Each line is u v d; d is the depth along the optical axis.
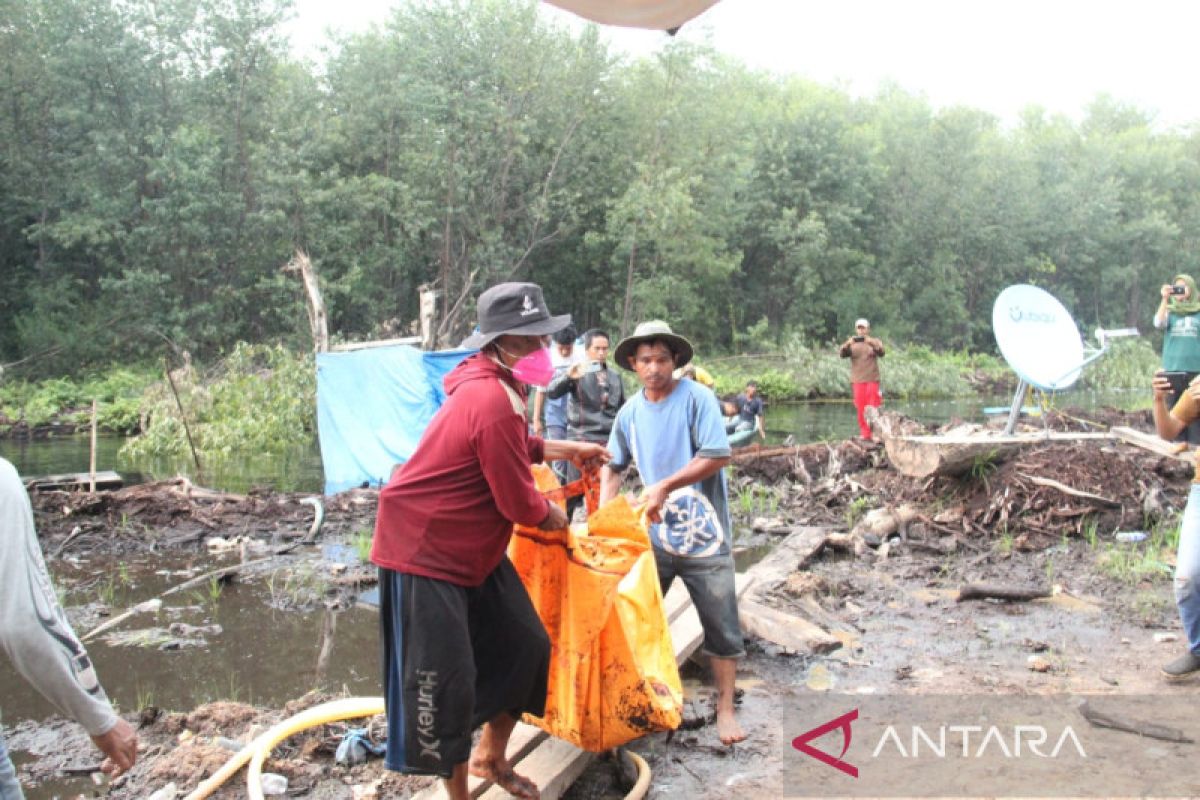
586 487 3.85
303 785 3.80
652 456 4.28
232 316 30.52
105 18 29.19
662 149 35.25
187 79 30.48
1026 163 53.41
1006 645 5.62
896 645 5.64
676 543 4.23
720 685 4.34
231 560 8.25
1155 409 4.98
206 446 16.55
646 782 3.76
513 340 3.20
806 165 42.69
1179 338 9.75
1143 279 58.03
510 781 3.41
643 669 3.60
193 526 9.45
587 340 7.18
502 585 3.28
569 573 3.47
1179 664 4.95
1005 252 51.47
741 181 36.88
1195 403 4.84
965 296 51.88
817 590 6.75
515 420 3.08
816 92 46.84
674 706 3.53
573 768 3.69
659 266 36.91
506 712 3.31
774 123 42.78
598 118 35.03
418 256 33.78
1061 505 8.52
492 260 32.12
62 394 24.28
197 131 28.69
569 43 33.56
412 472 3.12
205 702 4.99
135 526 9.36
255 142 31.09
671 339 4.21
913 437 9.52
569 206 33.66
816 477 11.75
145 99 30.03
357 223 31.25
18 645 2.08
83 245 31.30
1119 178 56.34
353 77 33.81
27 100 29.84
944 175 48.25
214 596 6.99
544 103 33.41
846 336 44.09
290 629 6.29
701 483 4.29
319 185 30.59
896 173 48.12
